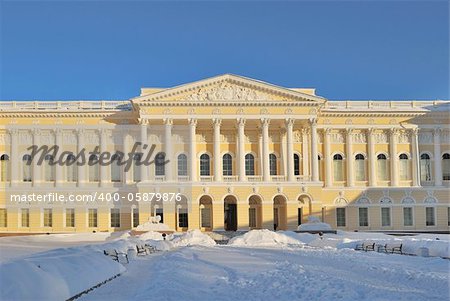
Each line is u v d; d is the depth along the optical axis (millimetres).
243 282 24141
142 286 23484
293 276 26047
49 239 70875
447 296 20766
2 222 88312
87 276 23109
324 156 91688
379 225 90625
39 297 18594
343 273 28031
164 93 84188
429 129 93188
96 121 89938
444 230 91312
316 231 74125
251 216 88562
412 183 92188
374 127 92062
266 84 85250
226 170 89562
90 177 89375
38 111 89000
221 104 85125
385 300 20016
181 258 37562
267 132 85688
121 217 87750
